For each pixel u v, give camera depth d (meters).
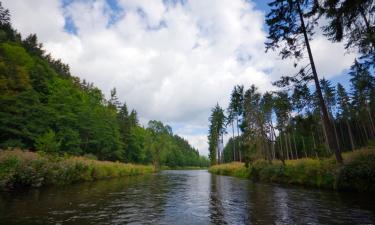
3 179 13.95
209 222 8.08
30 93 35.78
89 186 19.20
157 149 83.38
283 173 23.25
